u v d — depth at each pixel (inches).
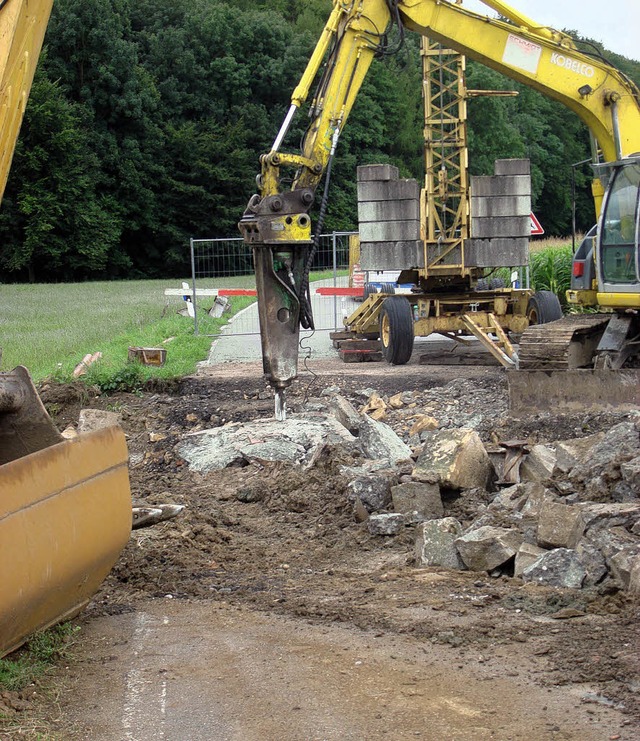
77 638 219.3
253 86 2640.3
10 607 185.3
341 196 2507.4
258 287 427.8
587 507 268.8
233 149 2507.4
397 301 655.1
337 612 235.5
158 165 2426.2
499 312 677.9
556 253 1025.5
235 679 196.9
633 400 462.3
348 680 195.2
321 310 1074.7
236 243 1331.2
